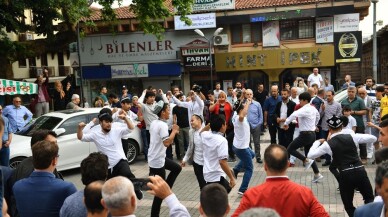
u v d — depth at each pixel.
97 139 6.91
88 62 26.30
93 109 11.74
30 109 18.20
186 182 9.83
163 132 6.98
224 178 6.62
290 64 23.61
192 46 24.36
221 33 24.52
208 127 6.81
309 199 3.54
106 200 2.90
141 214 7.47
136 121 11.91
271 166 3.61
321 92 11.73
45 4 16.12
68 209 3.51
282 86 24.23
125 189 2.91
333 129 6.75
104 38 25.91
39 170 3.96
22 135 11.03
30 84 16.00
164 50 25.30
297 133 10.98
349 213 6.05
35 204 3.86
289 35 23.81
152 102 10.81
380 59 34.22
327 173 10.08
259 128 11.47
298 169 10.56
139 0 19.75
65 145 10.70
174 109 12.36
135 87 26.22
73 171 11.32
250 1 24.97
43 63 34.16
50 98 20.48
